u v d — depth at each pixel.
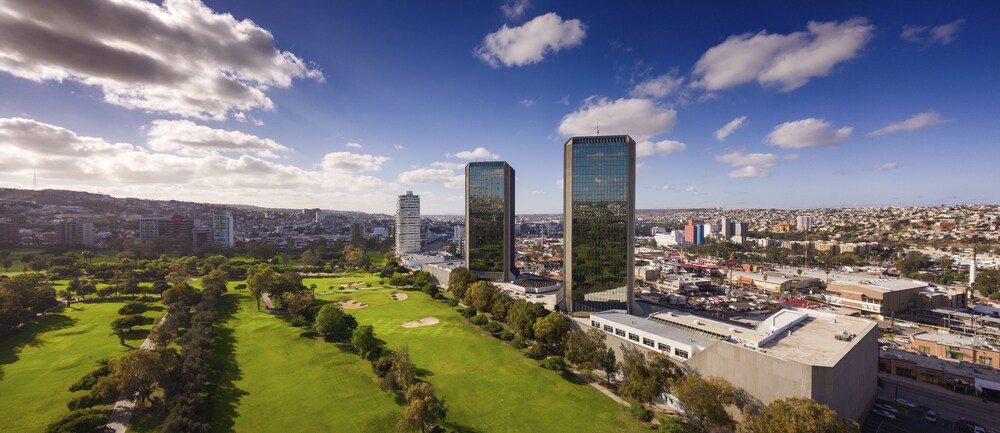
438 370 133.62
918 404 120.94
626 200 180.12
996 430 107.12
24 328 159.75
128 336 154.00
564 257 193.38
